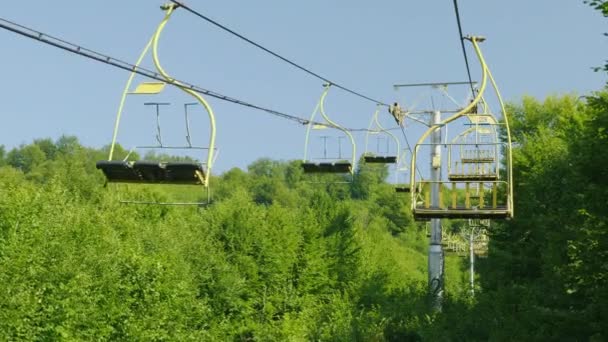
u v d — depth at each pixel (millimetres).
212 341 39219
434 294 34031
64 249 30109
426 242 130375
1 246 27688
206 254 43906
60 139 161000
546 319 22453
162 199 60531
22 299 24766
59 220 33906
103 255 32625
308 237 54000
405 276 73875
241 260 46688
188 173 15844
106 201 53781
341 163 28344
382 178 145375
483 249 55250
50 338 26750
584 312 20906
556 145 37969
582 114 37750
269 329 43562
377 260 69125
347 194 135875
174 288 35875
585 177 20109
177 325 34719
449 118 19203
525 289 28969
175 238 44000
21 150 150125
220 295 43438
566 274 22188
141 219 53375
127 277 33250
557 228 28438
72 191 61781
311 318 44219
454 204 19344
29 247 27531
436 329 29516
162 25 15359
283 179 172000
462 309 31031
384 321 35219
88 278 29188
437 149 32812
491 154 27859
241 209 48781
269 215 52031
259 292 47250
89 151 150750
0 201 31391
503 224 35938
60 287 27469
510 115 51156
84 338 28516
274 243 49562
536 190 33312
